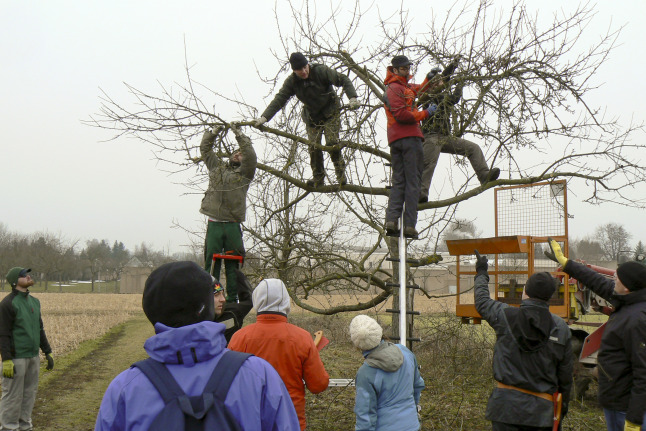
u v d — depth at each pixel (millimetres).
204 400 1679
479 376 9016
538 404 3992
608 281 4570
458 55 6137
